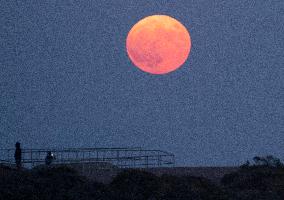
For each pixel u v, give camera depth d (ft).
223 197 411.13
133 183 413.80
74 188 400.47
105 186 413.80
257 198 417.49
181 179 433.48
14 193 371.35
